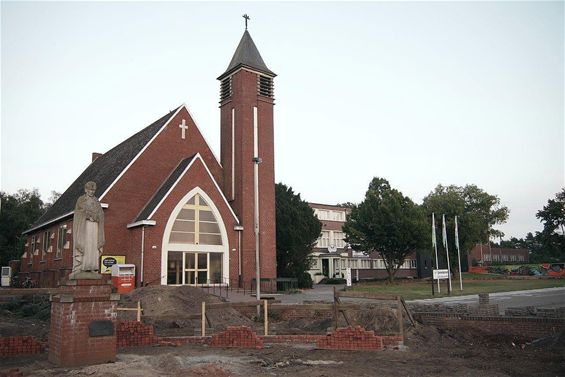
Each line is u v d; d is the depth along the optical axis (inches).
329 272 2500.0
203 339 547.5
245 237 1407.5
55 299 426.6
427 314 645.3
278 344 540.4
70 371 383.2
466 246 2431.1
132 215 1315.2
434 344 536.4
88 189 441.1
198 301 884.6
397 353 477.1
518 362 430.0
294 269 1722.4
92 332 416.2
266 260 1444.4
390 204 1876.2
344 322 678.5
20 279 1811.0
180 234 1284.4
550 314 584.1
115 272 1155.9
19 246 2396.7
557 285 1657.2
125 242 1284.4
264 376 374.3
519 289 1434.5
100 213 444.1
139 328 531.5
